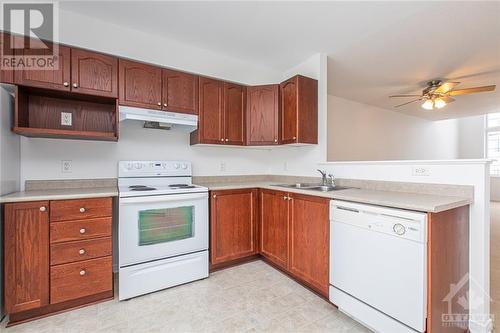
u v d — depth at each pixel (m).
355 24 2.21
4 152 1.69
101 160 2.33
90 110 2.27
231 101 2.76
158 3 1.93
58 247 1.71
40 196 1.65
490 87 3.19
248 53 2.79
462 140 7.88
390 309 1.40
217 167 3.02
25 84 1.77
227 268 2.52
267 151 3.41
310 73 2.89
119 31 2.25
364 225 1.55
